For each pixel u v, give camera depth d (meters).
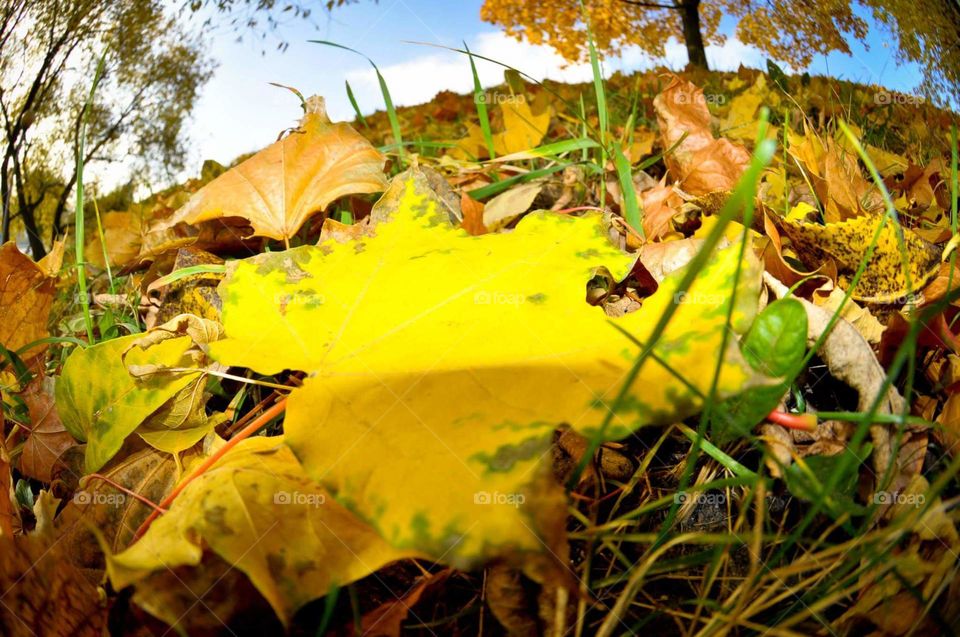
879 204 0.38
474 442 0.17
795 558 0.21
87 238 0.59
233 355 0.22
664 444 0.25
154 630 0.18
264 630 0.18
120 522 0.23
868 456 0.21
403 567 0.21
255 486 0.19
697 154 0.41
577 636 0.18
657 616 0.20
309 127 0.37
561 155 0.59
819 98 0.56
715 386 0.17
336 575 0.17
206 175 0.59
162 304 0.32
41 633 0.17
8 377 0.33
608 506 0.23
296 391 0.20
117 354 0.25
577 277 0.24
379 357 0.21
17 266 0.30
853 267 0.29
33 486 0.29
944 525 0.19
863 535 0.19
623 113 0.76
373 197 0.44
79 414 0.25
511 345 0.20
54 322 0.47
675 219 0.36
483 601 0.20
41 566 0.18
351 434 0.18
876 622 0.18
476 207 0.38
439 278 0.24
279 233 0.35
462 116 1.22
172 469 0.24
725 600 0.21
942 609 0.18
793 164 0.42
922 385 0.25
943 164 0.43
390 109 0.52
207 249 0.38
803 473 0.20
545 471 0.16
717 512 0.23
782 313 0.20
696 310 0.20
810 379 0.25
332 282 0.25
